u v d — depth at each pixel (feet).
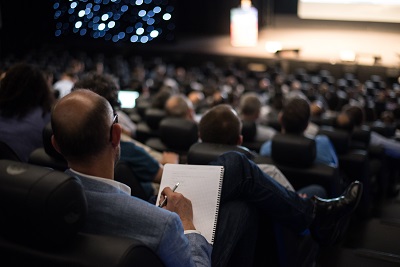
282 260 7.32
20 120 8.48
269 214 6.48
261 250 7.29
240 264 6.44
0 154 7.44
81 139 4.14
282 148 8.54
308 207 6.71
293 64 40.52
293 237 7.62
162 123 10.12
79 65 38.11
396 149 14.07
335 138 11.18
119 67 39.99
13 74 8.52
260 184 6.19
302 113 9.32
